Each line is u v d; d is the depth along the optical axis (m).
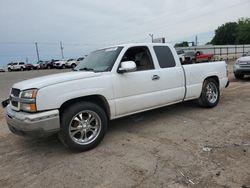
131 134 5.16
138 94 5.13
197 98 6.54
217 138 4.64
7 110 4.56
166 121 5.87
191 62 6.96
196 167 3.62
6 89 15.16
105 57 5.16
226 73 7.25
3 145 5.07
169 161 3.85
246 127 5.13
